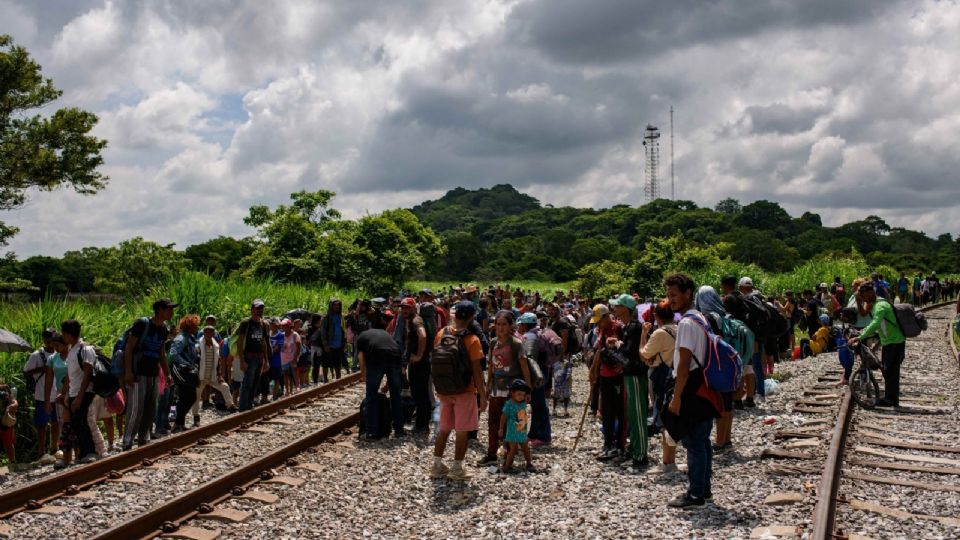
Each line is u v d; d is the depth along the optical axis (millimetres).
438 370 8398
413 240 69625
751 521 6367
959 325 15094
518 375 9336
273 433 11320
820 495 6281
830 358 17938
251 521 6969
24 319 14023
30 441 11828
